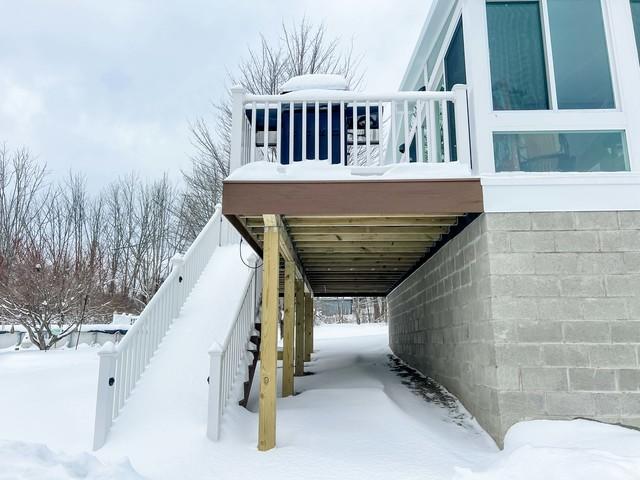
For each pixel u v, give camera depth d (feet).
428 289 22.95
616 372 13.74
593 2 16.56
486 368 14.75
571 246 14.51
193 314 21.25
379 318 82.23
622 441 12.19
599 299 14.17
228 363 16.33
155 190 74.38
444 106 16.46
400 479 11.73
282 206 14.83
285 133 19.44
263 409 13.85
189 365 17.87
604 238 14.52
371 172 15.16
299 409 17.06
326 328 62.44
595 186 14.79
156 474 12.23
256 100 16.08
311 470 12.34
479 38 16.40
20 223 65.05
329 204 14.87
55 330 38.55
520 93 16.14
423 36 22.56
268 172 15.12
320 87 19.21
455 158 20.90
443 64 21.98
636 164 15.37
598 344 13.92
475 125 15.76
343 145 16.72
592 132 15.81
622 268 14.32
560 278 14.34
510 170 15.71
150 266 67.41
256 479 11.92
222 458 13.10
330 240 19.65
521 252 14.53
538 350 13.97
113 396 15.17
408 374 24.81
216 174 51.62
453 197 14.89
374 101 16.70
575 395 13.69
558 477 10.14
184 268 22.43
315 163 15.35
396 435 14.56
